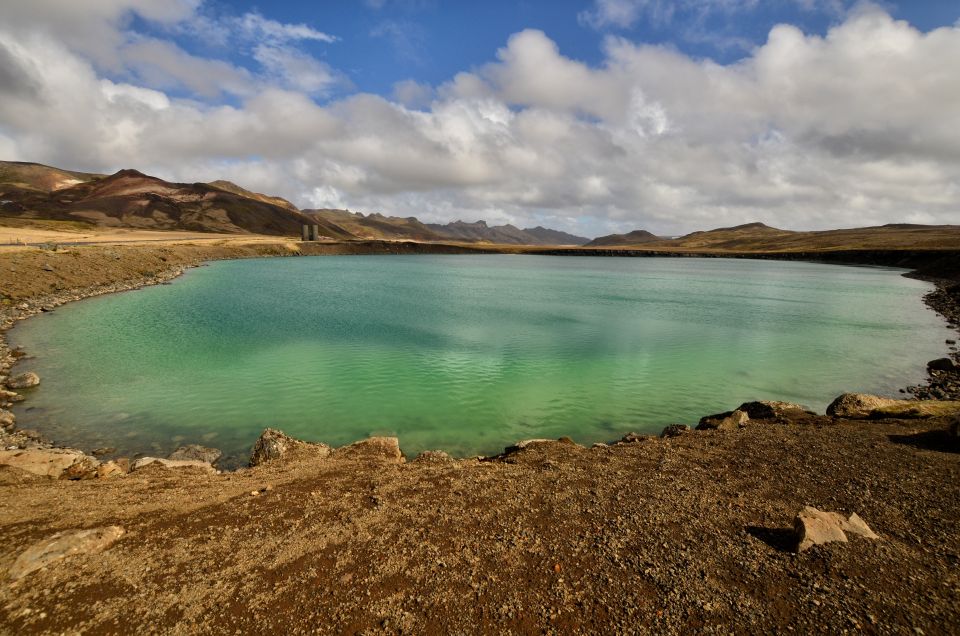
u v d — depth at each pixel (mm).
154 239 158875
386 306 60531
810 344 41719
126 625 7281
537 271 146750
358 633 7258
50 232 140250
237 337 39656
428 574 8734
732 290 90938
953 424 15508
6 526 9914
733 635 7152
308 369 31312
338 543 9797
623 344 41000
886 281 113875
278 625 7395
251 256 163000
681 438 17766
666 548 9578
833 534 9555
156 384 27375
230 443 20266
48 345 34344
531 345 40000
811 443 16422
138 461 15977
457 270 140625
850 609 7594
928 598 7820
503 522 10758
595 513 11188
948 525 10336
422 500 12000
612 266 184875
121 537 9758
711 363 35031
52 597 7777
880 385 29953
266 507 11516
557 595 8141
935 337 45344
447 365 33156
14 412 22406
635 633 7242
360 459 15961
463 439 21438
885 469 13758
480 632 7281
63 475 14594
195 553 9305
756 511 11250
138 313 48469
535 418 24094
